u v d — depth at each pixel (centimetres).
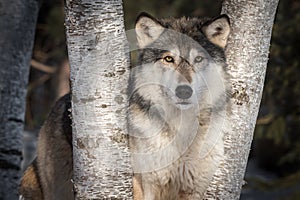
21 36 1211
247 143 784
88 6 702
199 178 928
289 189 2183
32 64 3053
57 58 3159
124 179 726
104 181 719
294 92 1961
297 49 1956
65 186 1126
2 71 1192
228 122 802
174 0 2612
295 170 3061
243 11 779
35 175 1188
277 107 2030
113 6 709
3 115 1197
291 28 1933
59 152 1127
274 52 1928
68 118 1088
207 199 790
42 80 3219
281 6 2027
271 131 1989
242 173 787
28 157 2248
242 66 777
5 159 1195
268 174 3047
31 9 1223
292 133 2156
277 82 1970
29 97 3253
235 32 786
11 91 1205
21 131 1230
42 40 3123
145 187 929
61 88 2759
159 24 973
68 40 718
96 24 704
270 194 2144
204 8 2573
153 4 2588
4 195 1190
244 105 777
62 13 2697
